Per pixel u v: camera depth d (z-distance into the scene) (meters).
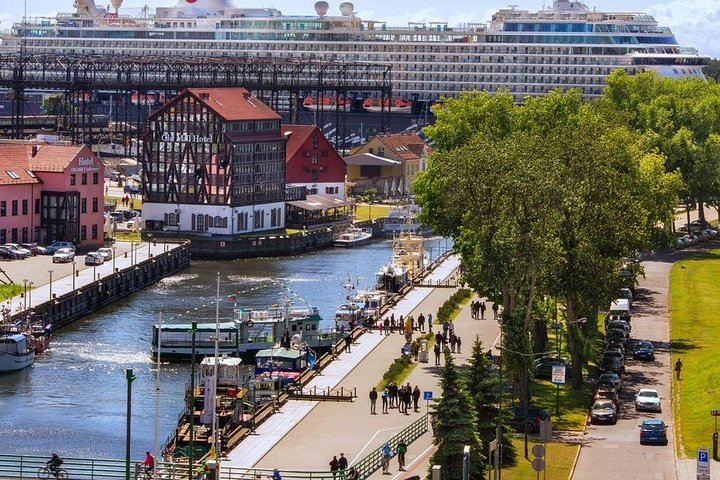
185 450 165.12
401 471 153.50
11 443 175.62
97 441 177.50
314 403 188.00
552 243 186.12
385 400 184.00
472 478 145.50
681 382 198.62
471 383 157.38
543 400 188.12
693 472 152.50
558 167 198.25
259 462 158.50
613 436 170.12
